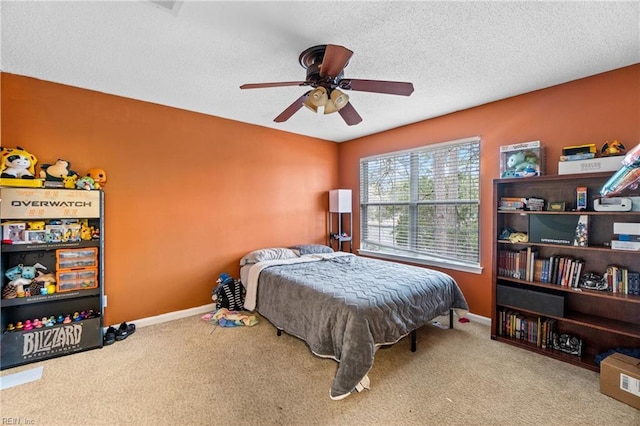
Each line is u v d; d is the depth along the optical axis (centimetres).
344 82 196
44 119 251
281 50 205
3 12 161
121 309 289
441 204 355
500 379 211
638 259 223
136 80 253
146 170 303
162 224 314
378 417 173
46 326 239
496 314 276
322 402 187
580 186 246
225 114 345
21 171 232
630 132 227
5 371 220
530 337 261
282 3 156
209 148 346
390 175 415
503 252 279
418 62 223
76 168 265
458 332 291
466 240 333
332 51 155
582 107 249
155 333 285
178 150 323
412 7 161
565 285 244
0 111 235
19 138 241
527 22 174
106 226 280
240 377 213
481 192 317
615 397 188
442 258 356
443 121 348
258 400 188
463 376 215
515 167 272
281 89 272
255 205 389
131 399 188
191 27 178
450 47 202
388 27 179
